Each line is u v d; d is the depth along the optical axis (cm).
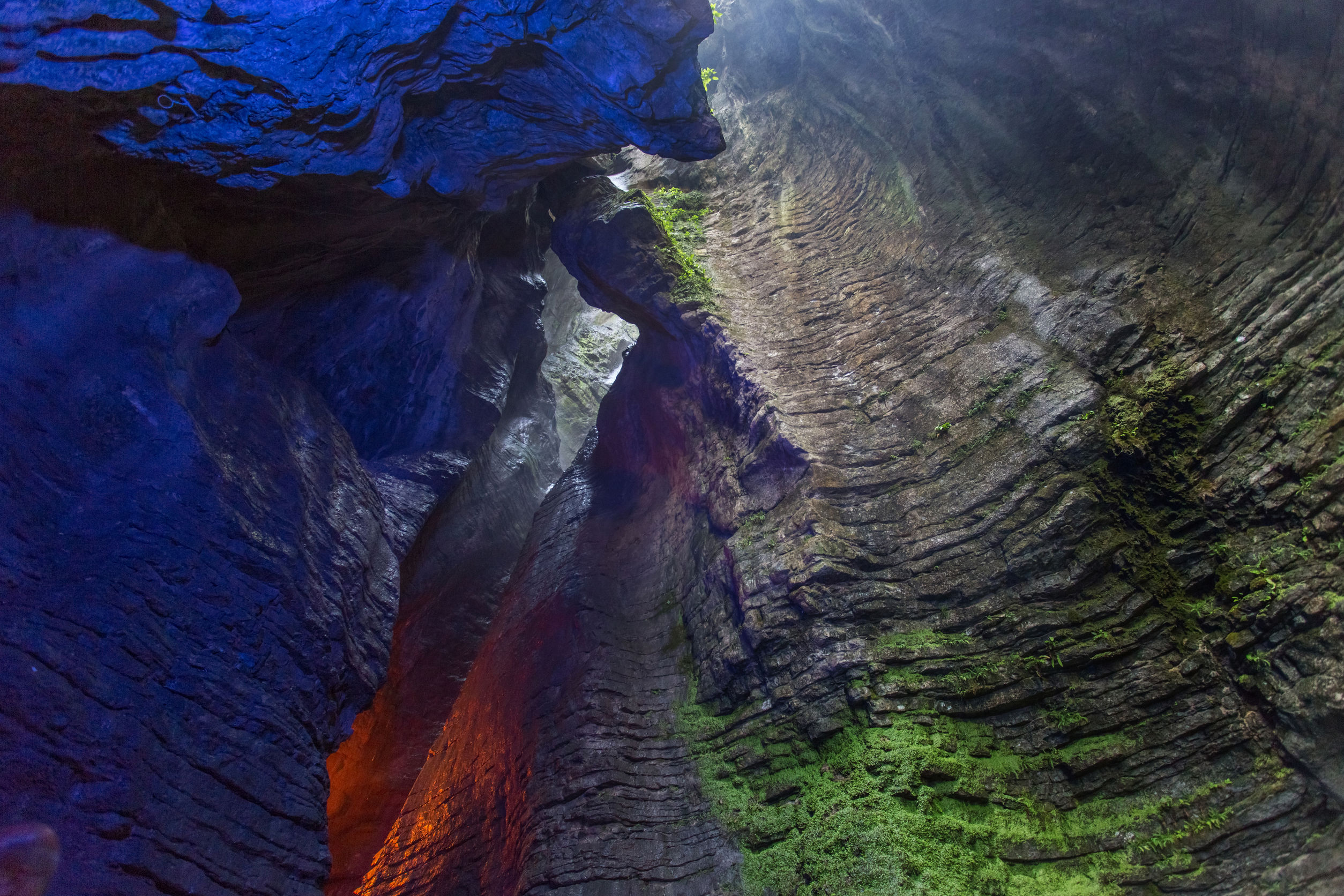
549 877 771
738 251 1343
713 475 1057
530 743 977
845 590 816
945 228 1081
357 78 632
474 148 820
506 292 1473
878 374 1000
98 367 634
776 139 1541
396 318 1090
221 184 682
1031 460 785
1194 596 649
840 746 735
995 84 1121
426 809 1180
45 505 578
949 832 632
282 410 870
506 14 665
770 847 707
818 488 897
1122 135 914
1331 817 510
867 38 1406
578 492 1506
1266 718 569
